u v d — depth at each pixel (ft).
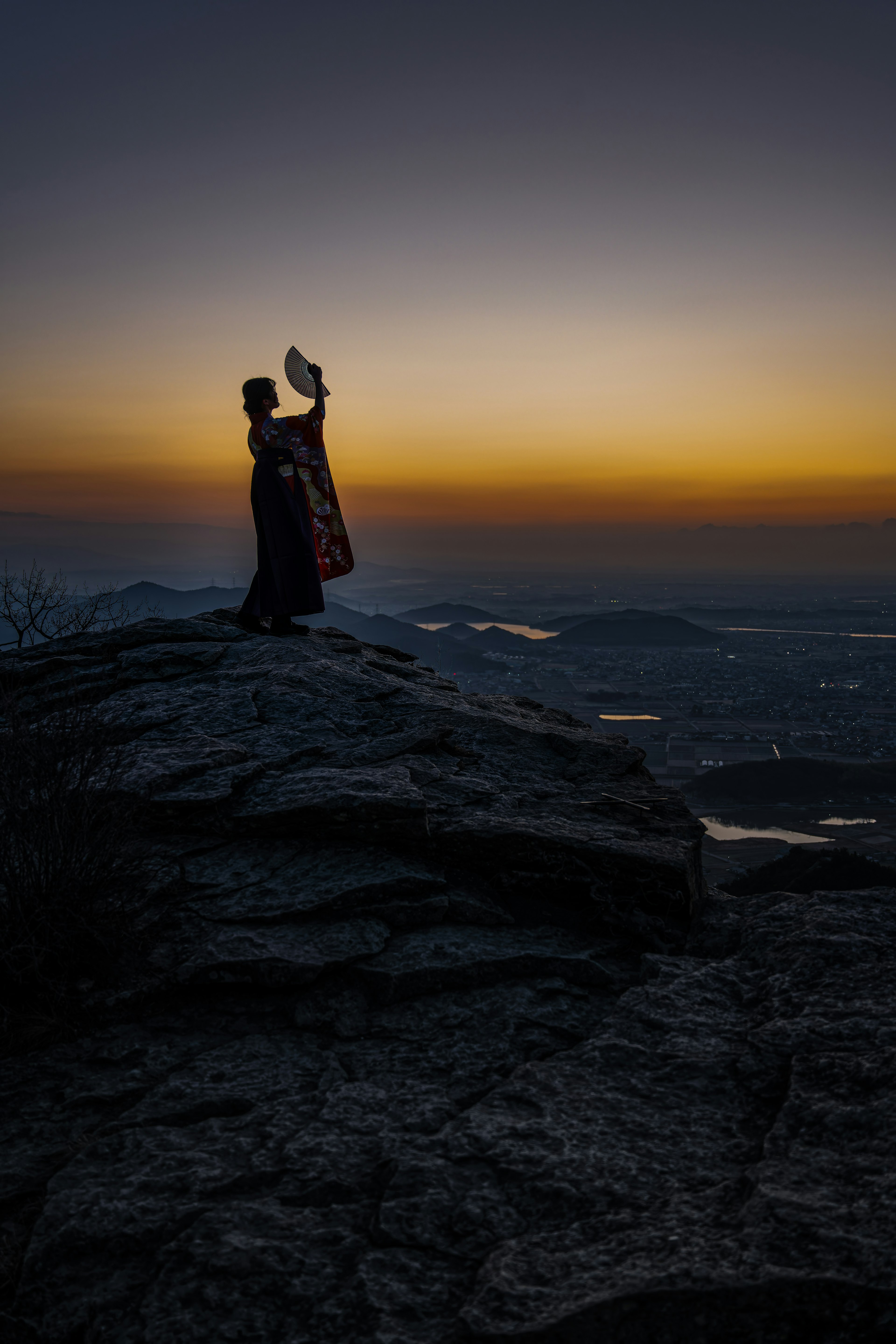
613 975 11.23
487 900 12.58
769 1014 9.59
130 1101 8.91
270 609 22.27
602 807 14.51
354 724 17.02
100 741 13.17
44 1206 7.30
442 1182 7.10
